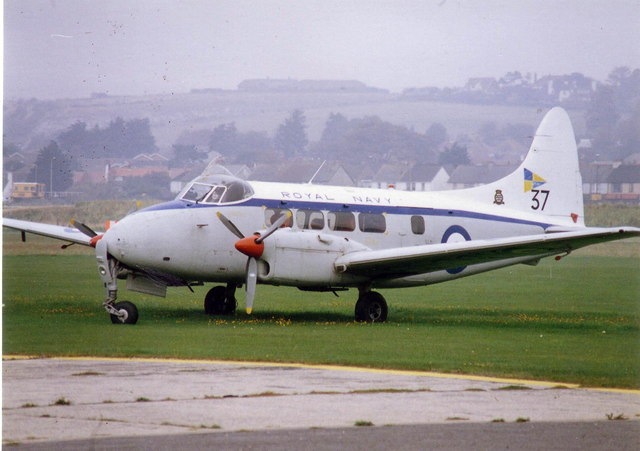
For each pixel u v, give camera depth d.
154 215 53.25
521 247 52.81
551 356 41.47
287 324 52.97
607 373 36.91
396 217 60.44
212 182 55.97
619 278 98.69
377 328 51.69
